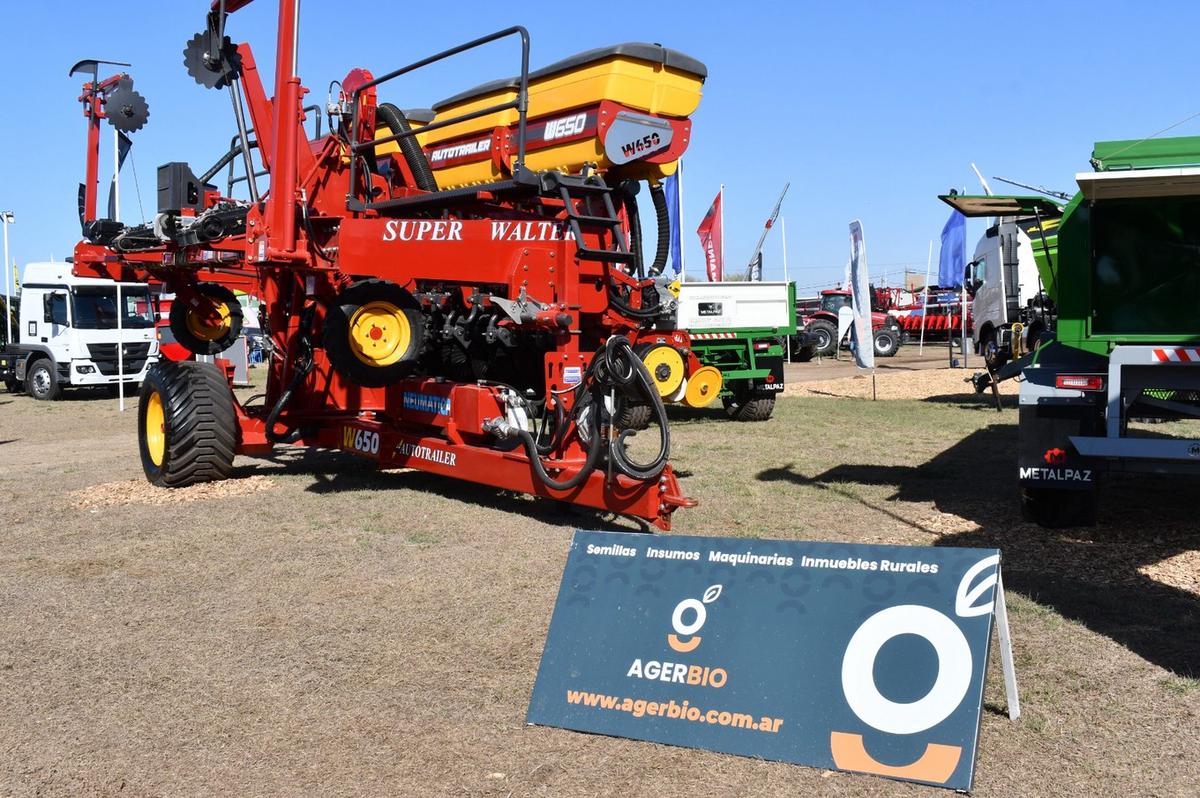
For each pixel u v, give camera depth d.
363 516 6.45
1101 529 5.92
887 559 3.12
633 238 6.98
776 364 12.55
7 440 12.18
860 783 2.81
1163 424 11.15
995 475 7.98
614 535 3.59
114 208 8.63
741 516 6.36
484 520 6.31
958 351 32.53
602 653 3.34
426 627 4.22
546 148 7.05
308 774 2.91
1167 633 4.02
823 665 3.04
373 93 7.31
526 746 3.09
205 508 6.77
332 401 8.04
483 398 6.37
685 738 3.07
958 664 2.87
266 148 7.32
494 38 6.05
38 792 2.81
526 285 6.00
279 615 4.40
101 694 3.53
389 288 6.48
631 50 6.62
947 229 20.55
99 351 19.06
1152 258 5.28
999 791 2.75
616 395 5.52
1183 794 2.73
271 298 7.84
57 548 5.70
